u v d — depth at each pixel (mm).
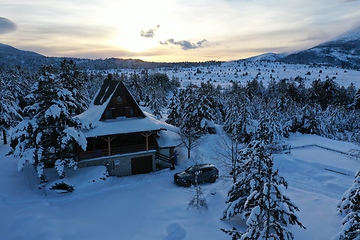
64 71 40625
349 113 63438
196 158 32156
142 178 26906
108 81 33469
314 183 24359
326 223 16906
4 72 74562
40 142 22906
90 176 25234
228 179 25938
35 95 23656
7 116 37562
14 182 23953
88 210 20344
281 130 42594
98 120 28297
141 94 74625
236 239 11625
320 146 36094
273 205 11891
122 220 18891
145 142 30938
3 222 17922
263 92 92375
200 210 19312
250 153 15289
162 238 16500
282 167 28125
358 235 10914
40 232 16516
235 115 44594
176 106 52250
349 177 25312
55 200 21859
